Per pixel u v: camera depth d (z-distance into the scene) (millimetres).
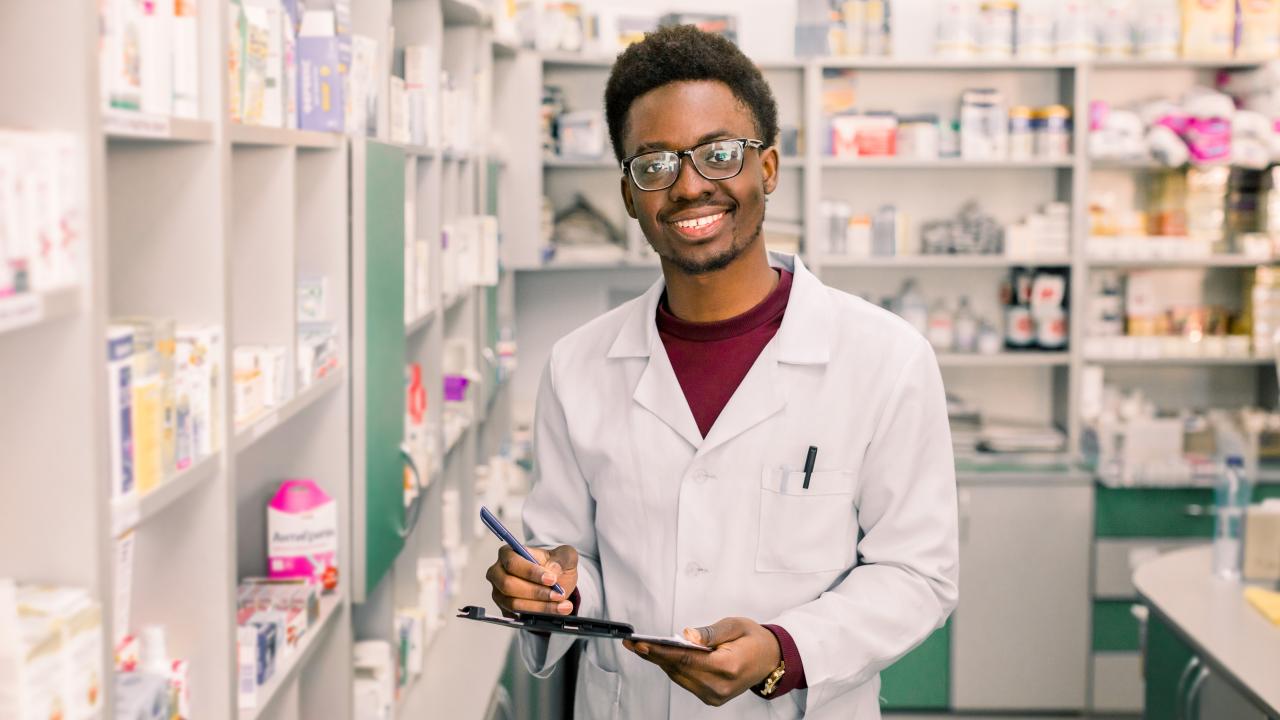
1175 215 4938
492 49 4289
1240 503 3105
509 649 2922
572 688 3844
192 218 1521
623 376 1728
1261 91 4801
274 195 1877
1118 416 5012
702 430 1666
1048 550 4707
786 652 1481
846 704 1658
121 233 1524
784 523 1626
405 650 2584
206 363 1487
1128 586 4699
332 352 2139
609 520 1711
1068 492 4688
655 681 1683
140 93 1303
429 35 3059
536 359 5242
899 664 4762
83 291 1137
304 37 2049
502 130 4617
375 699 2350
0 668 1050
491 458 4098
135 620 1555
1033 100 5109
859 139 4879
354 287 2174
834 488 1629
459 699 2566
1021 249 4930
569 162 4809
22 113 1122
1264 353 4867
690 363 1672
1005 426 5133
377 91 2439
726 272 1613
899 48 5145
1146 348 4902
